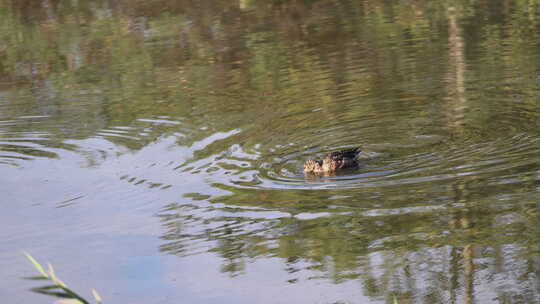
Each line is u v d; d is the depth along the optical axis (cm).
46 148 3328
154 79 4475
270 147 3109
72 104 4062
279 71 4409
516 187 2469
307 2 6481
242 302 1917
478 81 3831
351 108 3562
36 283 2088
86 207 2602
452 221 2275
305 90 3956
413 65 4269
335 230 2277
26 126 3703
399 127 3219
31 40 5797
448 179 2591
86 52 5316
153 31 5803
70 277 2100
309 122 3397
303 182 2673
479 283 1930
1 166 3116
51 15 6581
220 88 4150
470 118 3253
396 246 2156
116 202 2625
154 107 3875
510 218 2259
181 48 5209
